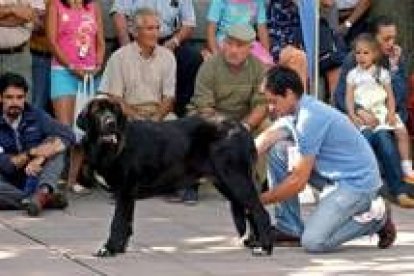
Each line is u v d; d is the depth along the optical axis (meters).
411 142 14.58
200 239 11.23
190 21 14.91
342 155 10.66
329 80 15.32
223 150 10.39
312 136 10.41
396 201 13.56
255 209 10.45
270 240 10.51
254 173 10.57
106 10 15.76
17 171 12.68
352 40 15.69
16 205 12.63
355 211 10.65
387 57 13.95
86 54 14.00
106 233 11.39
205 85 13.28
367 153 10.73
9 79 12.65
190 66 14.57
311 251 10.65
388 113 13.69
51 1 13.93
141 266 9.91
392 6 16.14
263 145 10.74
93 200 13.41
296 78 10.49
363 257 10.52
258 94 13.20
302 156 10.44
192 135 10.45
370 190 10.63
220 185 10.61
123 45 14.34
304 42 13.95
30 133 12.77
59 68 13.95
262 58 14.78
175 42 14.64
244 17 14.85
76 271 9.66
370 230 10.77
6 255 10.31
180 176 10.45
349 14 16.02
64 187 13.23
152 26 13.48
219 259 10.29
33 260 10.10
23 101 12.70
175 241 11.12
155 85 13.64
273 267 9.98
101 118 10.03
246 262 10.18
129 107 13.54
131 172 10.21
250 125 13.09
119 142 10.09
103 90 13.52
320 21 15.23
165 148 10.31
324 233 10.57
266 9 15.27
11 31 13.79
